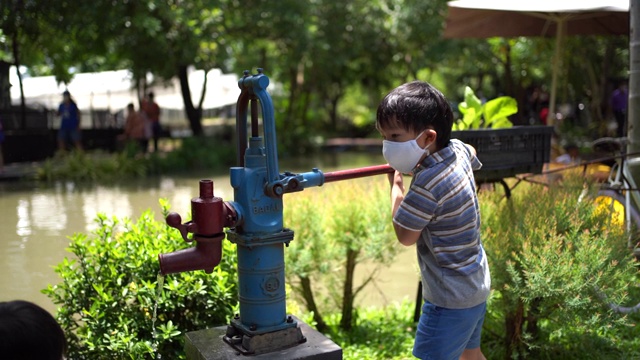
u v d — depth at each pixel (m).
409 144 2.30
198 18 13.88
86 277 3.20
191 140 15.54
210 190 2.35
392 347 3.91
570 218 3.39
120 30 13.34
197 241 2.37
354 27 18.66
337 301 4.45
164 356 3.10
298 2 15.64
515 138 3.84
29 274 5.61
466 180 2.41
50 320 1.52
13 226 7.68
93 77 20.56
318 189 4.79
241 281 2.48
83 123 22.17
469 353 2.71
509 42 12.23
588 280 3.09
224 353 2.46
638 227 4.16
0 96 13.96
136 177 12.98
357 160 16.84
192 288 3.18
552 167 6.22
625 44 13.16
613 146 5.84
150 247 3.30
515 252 3.35
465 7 5.98
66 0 12.77
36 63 17.00
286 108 20.30
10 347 1.41
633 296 3.71
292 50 17.66
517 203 3.78
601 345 3.53
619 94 11.88
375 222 4.22
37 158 14.41
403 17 17.91
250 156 2.41
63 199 9.88
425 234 2.42
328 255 4.13
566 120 13.55
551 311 3.35
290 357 2.42
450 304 2.38
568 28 7.83
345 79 23.73
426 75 24.05
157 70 15.56
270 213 2.42
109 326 3.06
